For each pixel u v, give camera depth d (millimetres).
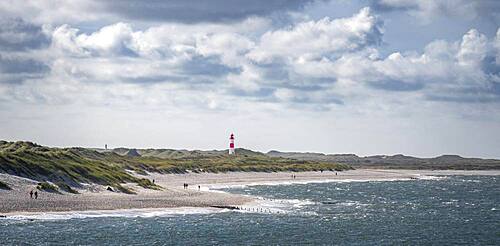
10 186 89000
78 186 102062
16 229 66125
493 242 68875
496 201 122938
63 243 60750
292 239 68062
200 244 63625
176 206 91375
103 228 69812
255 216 85938
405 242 68000
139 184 120062
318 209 100062
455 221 87125
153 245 62312
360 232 74312
